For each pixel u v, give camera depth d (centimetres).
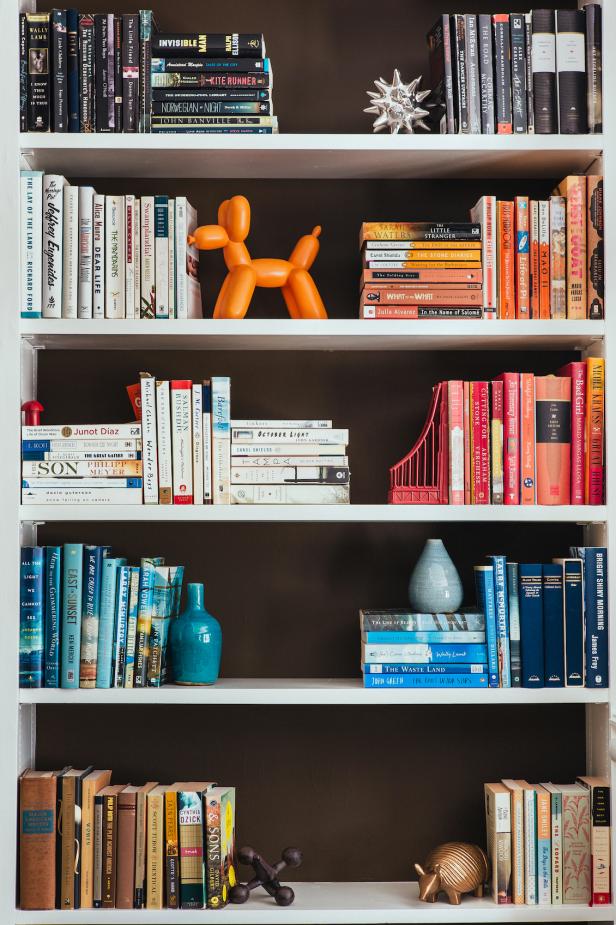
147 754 193
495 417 174
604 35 176
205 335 175
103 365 198
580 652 172
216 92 177
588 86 177
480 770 193
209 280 197
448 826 192
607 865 168
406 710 194
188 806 169
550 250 177
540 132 176
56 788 169
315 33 200
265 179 199
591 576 172
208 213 199
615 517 172
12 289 173
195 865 168
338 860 191
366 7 200
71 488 174
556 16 177
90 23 177
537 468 175
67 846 168
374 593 195
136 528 196
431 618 173
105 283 176
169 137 175
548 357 198
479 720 194
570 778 193
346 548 196
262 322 174
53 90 176
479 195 199
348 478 174
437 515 171
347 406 198
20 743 180
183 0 200
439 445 178
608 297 174
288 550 196
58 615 172
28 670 170
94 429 174
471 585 196
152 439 174
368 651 172
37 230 174
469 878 171
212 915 166
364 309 177
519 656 172
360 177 197
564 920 166
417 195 199
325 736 193
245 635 195
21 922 166
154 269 176
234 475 174
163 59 178
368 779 193
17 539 172
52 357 198
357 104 200
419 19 199
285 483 174
